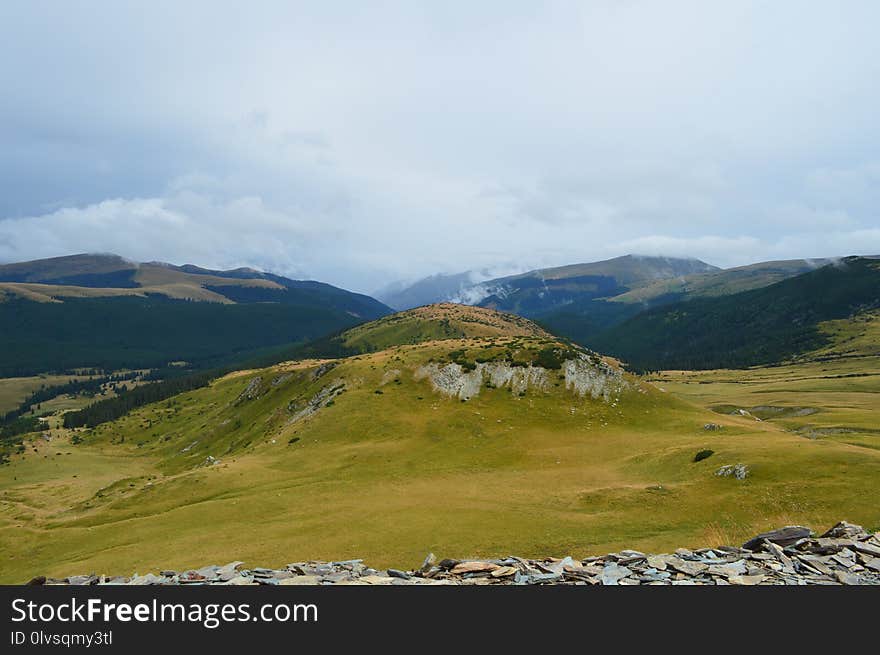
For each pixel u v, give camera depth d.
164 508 74.62
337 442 97.88
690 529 47.97
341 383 126.12
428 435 97.12
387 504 62.16
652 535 46.78
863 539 21.59
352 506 62.34
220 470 87.00
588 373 121.44
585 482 70.06
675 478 65.00
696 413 109.00
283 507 65.12
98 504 100.56
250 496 70.94
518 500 62.53
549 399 113.62
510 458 85.69
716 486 57.94
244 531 55.84
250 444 129.38
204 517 63.47
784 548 21.44
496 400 113.50
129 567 47.88
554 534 48.12
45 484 170.25
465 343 150.88
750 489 55.03
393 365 129.62
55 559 56.56
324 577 20.12
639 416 106.00
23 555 59.09
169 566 45.88
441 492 68.06
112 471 191.38
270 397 162.12
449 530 50.19
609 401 112.31
